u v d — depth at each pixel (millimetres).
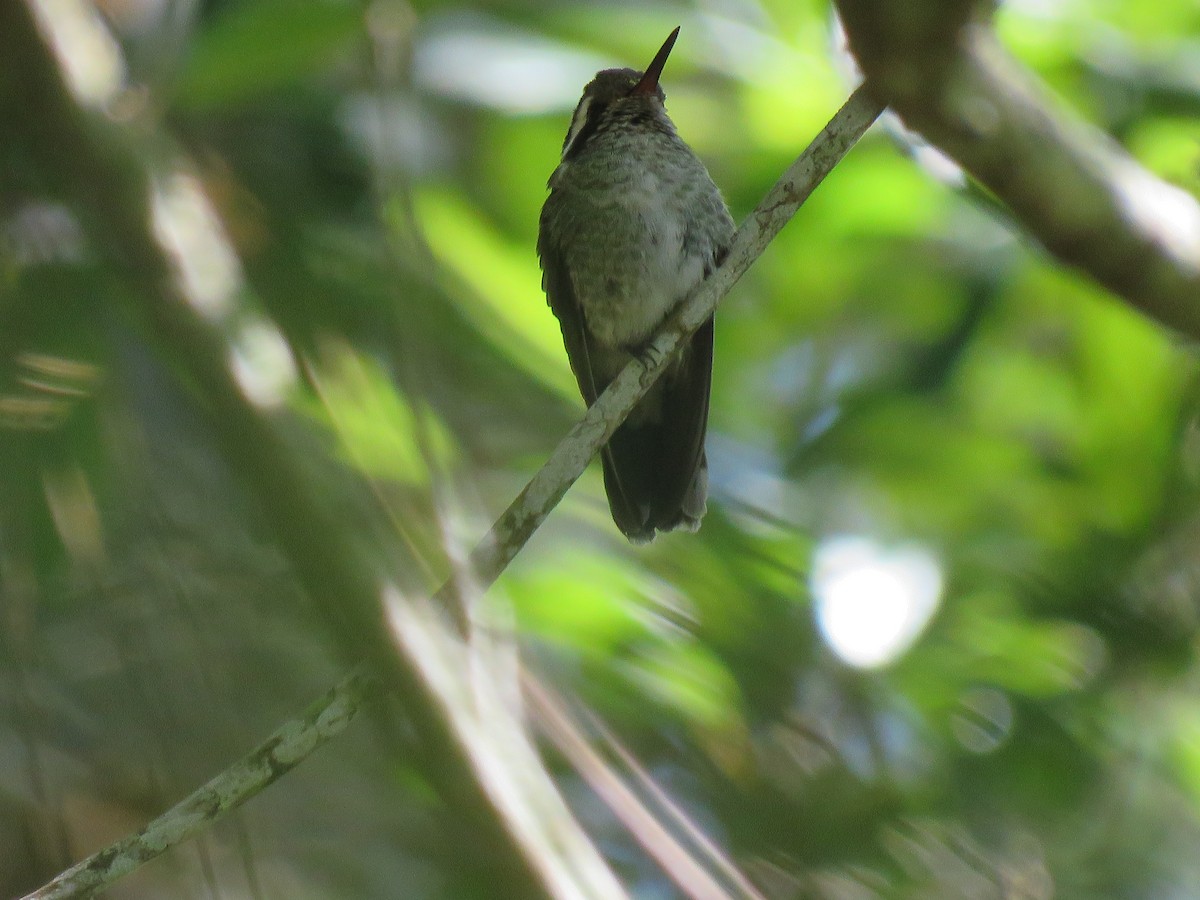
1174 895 7105
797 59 8109
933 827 6379
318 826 5770
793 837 5820
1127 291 4219
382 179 4094
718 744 6055
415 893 5590
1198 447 7941
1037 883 6719
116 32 5461
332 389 4379
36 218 4625
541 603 6129
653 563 6398
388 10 4441
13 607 4672
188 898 5039
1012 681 7453
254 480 3453
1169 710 7406
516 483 6020
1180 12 8000
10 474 4484
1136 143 7816
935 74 3867
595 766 4070
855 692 6688
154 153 4277
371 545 3416
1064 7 7875
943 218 9188
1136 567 7684
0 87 4277
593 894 3455
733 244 5473
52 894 4023
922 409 9703
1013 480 9125
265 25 5852
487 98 7957
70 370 4496
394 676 3359
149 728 4316
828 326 10203
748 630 6254
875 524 9039
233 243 4785
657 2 8234
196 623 4258
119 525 4434
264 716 4273
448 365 5867
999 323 9656
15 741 5562
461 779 3402
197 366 3705
